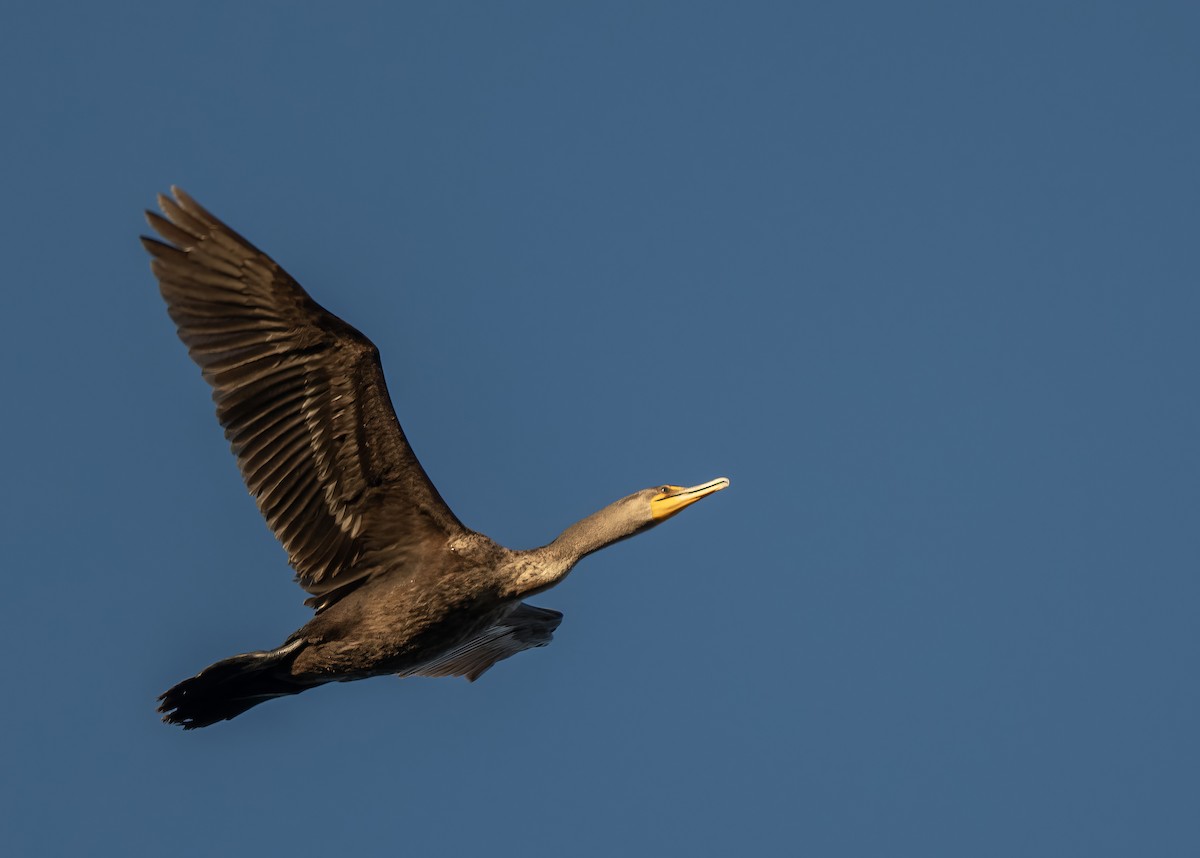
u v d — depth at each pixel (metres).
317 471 16.38
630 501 18.20
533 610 20.25
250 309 15.55
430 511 16.83
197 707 16.58
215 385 15.61
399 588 16.81
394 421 16.33
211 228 15.28
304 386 15.97
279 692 16.97
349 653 16.72
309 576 16.67
